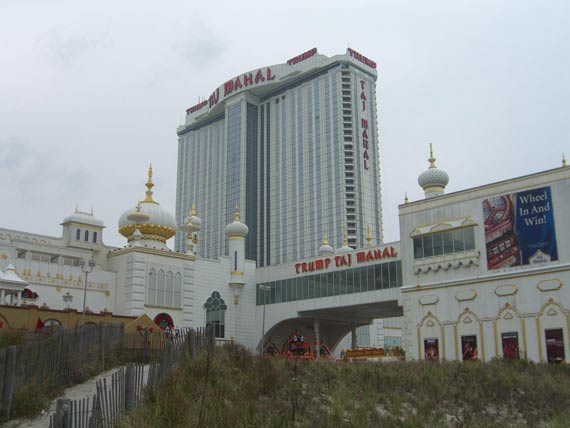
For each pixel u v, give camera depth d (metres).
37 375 22.97
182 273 73.44
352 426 23.66
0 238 64.31
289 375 31.47
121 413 18.86
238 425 20.17
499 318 49.81
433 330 53.88
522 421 28.83
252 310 80.31
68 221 69.94
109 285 68.62
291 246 189.38
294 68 199.62
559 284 47.00
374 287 66.88
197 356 30.02
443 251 55.00
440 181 65.19
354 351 61.12
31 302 59.81
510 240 50.66
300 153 194.50
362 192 183.50
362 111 191.25
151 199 77.31
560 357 45.91
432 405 30.06
